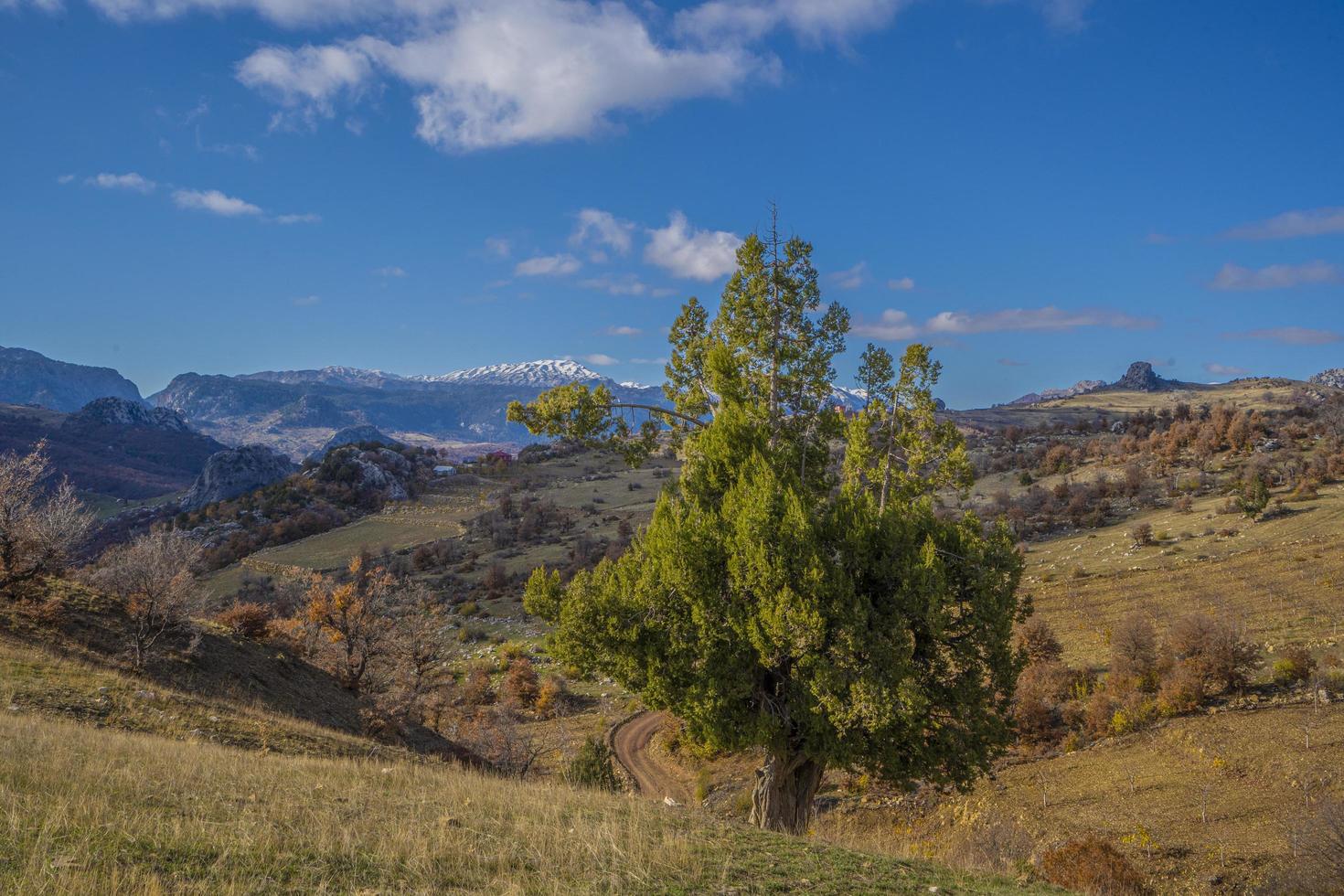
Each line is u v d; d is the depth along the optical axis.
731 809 41.09
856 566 18.52
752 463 21.45
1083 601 77.06
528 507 161.75
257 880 7.36
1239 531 92.12
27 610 30.28
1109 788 36.88
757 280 29.36
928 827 35.78
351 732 36.06
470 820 11.03
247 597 108.81
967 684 18.30
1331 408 161.88
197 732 22.31
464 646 93.25
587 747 33.34
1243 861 27.33
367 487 190.88
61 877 6.43
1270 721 40.53
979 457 189.38
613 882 8.58
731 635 18.33
